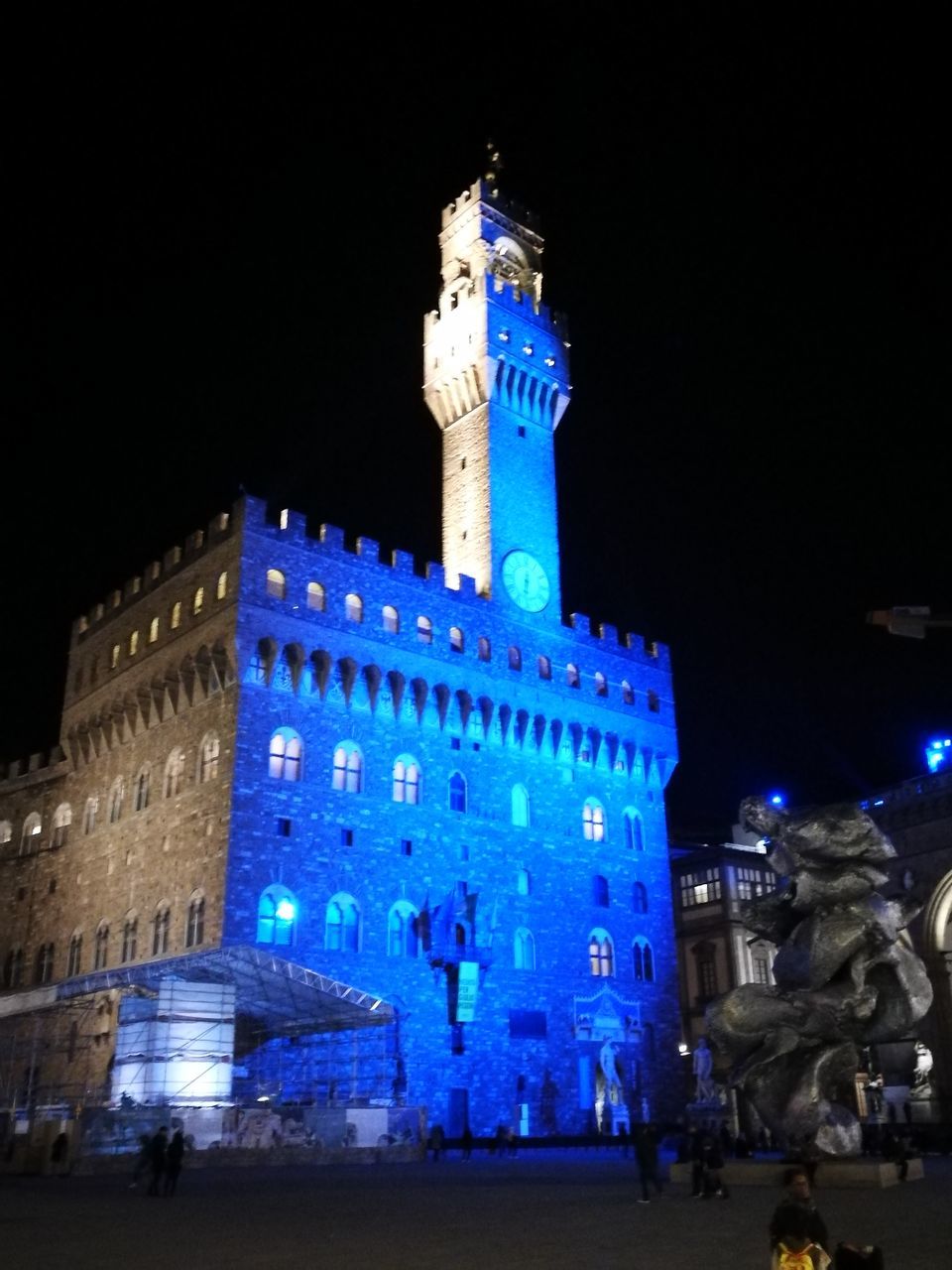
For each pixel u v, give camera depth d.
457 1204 31.59
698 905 103.19
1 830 82.75
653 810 83.75
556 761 78.25
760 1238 23.41
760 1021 35.12
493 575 77.75
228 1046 56.09
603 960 76.25
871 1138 49.72
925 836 79.56
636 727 84.06
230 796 60.19
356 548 70.38
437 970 65.94
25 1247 23.00
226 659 63.06
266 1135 51.41
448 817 69.94
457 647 73.62
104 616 78.50
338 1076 61.62
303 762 63.78
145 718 70.38
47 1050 65.19
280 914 60.25
